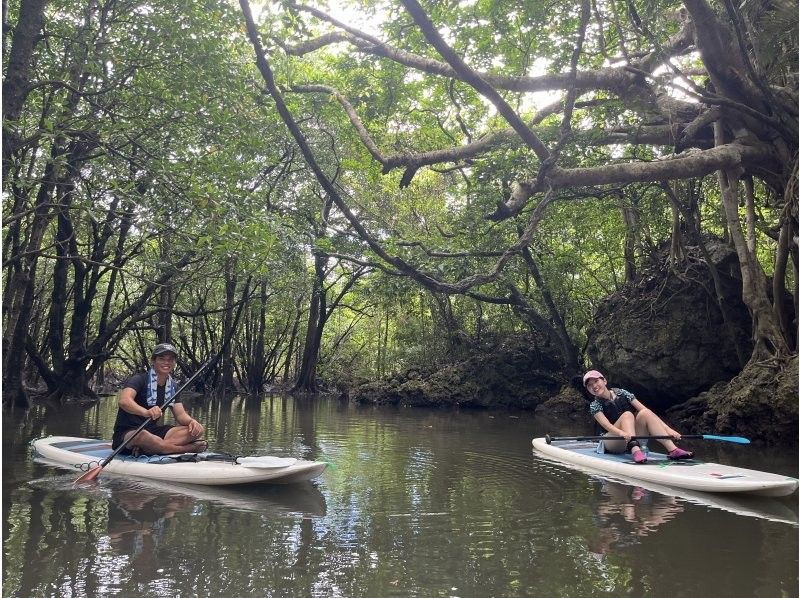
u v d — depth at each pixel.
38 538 3.78
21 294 11.43
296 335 28.36
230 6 8.40
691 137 10.60
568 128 7.84
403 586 3.20
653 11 8.80
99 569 3.31
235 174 8.40
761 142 9.98
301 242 14.12
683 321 12.79
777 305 10.08
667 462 6.38
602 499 5.19
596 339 14.38
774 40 9.15
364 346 28.00
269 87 7.20
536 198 12.45
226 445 8.14
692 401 11.91
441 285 8.46
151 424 6.20
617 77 10.62
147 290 15.18
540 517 4.59
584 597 3.10
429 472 6.34
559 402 15.73
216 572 3.32
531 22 9.85
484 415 14.89
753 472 5.79
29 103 9.12
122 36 9.05
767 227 11.44
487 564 3.55
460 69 7.20
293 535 4.01
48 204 8.05
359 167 14.71
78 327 14.89
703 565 3.55
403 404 19.19
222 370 21.19
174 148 9.00
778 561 3.63
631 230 14.62
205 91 8.77
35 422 9.84
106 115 8.88
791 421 8.65
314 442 8.63
